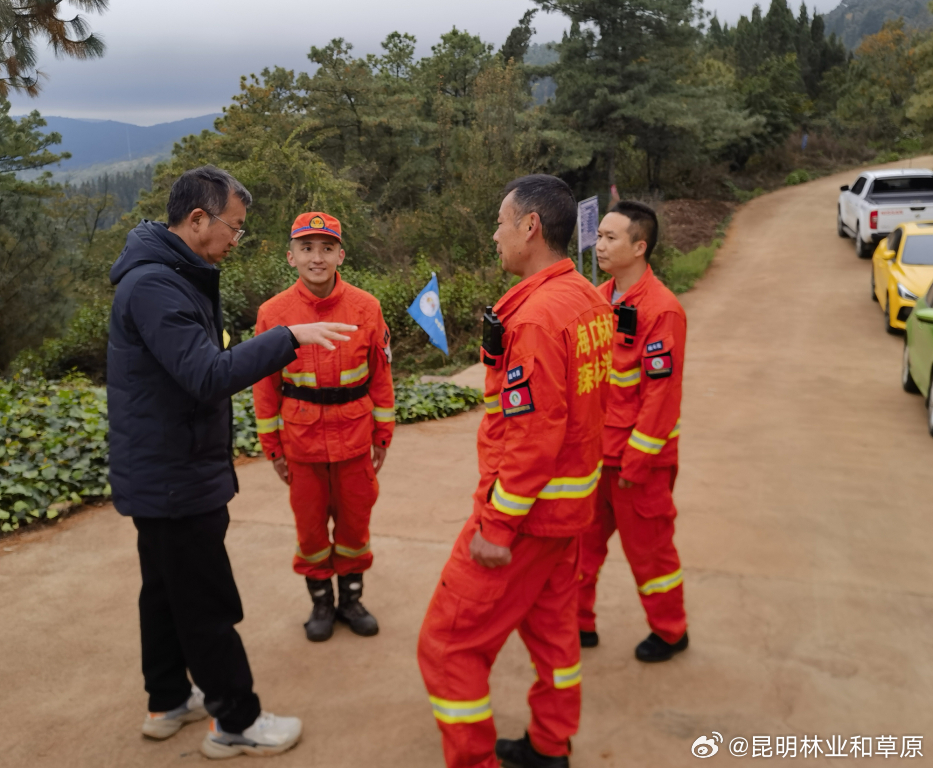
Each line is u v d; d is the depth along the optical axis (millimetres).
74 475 5461
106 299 16359
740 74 62969
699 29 30031
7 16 9906
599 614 3826
